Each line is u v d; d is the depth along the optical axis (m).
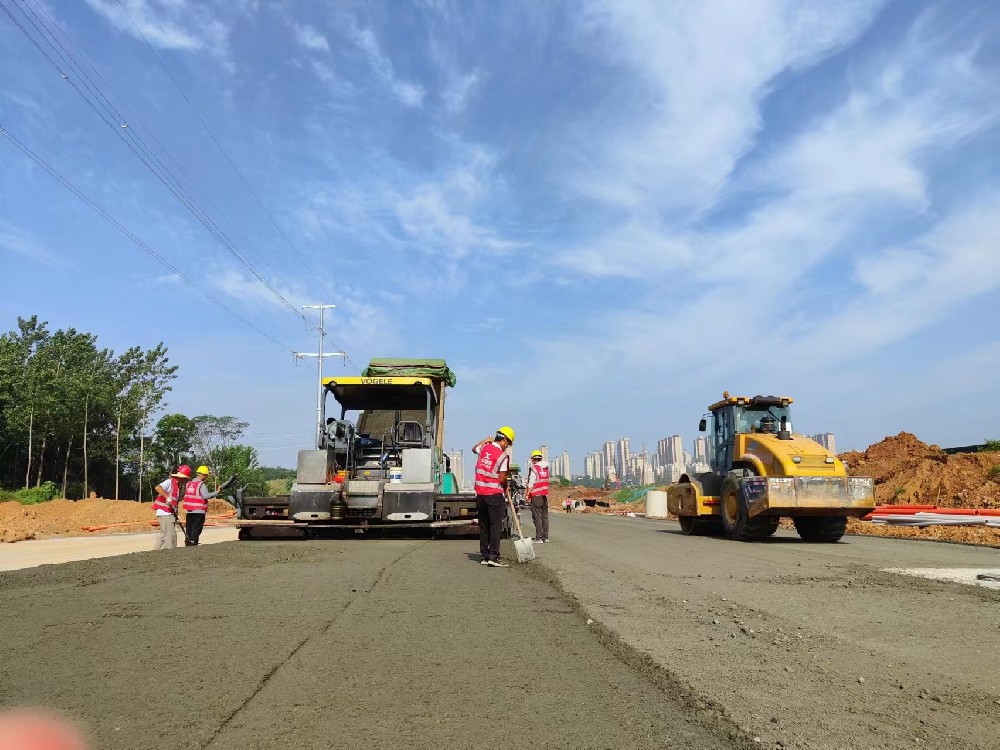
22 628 5.61
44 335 61.69
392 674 4.40
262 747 3.23
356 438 17.12
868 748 3.29
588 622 5.98
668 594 7.56
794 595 7.61
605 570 9.54
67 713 3.63
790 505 14.66
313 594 7.24
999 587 8.18
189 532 14.49
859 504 14.78
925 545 14.91
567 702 3.92
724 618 6.27
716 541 15.81
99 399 58.28
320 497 15.45
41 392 53.94
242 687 4.09
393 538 16.23
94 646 5.03
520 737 3.40
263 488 56.19
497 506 10.30
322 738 3.35
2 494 45.19
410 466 16.06
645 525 24.98
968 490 23.39
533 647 5.12
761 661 4.80
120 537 21.66
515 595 7.38
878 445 30.61
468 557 11.31
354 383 16.95
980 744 3.37
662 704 3.91
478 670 4.52
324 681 4.24
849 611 6.68
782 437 15.95
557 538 16.30
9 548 16.70
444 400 19.12
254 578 8.39
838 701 3.97
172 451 64.44
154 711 3.68
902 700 4.01
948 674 4.55
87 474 59.88
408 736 3.39
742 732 3.45
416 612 6.36
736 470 16.47
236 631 5.52
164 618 6.01
